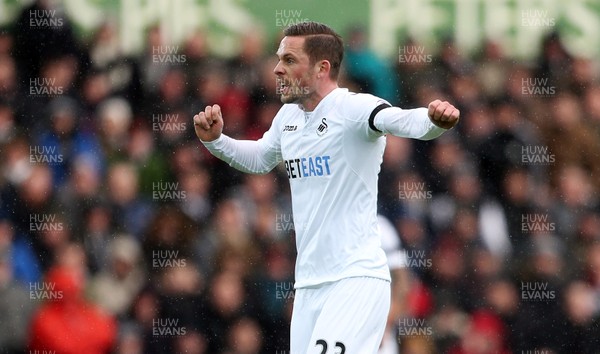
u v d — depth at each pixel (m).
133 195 35.78
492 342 34.94
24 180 35.41
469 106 38.22
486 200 36.97
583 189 37.66
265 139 22.41
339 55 21.16
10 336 33.03
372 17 38.81
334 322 19.83
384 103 19.64
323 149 20.36
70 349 33.00
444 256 35.62
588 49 39.91
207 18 38.31
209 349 33.91
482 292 35.41
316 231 20.47
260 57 38.06
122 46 38.00
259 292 34.41
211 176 36.03
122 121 36.97
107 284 34.25
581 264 36.69
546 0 39.84
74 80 37.47
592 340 35.81
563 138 38.31
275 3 38.59
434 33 39.12
